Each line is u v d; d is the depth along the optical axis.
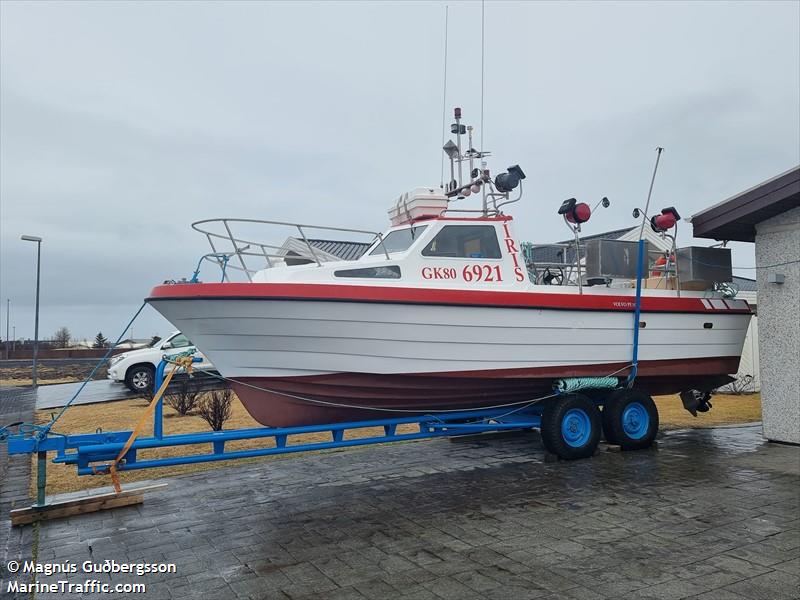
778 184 7.23
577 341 6.82
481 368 6.27
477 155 7.59
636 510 5.12
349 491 6.02
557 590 3.54
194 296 5.27
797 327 7.61
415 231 6.69
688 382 8.10
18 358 40.88
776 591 3.46
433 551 4.27
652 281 8.26
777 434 7.91
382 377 5.88
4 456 8.16
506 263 6.69
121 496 5.55
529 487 5.98
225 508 5.48
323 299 5.39
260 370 5.59
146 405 13.06
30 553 4.38
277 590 3.66
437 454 7.82
